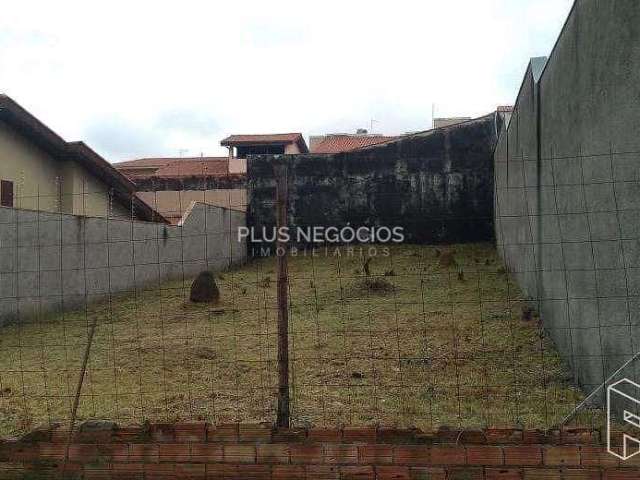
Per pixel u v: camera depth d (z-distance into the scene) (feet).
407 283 34.09
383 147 53.78
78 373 17.90
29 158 38.93
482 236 51.70
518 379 16.47
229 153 84.89
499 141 42.06
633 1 12.03
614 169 13.42
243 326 24.86
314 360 18.60
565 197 18.10
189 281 38.99
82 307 30.48
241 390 15.69
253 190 54.54
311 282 34.50
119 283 34.42
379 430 11.21
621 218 13.01
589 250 15.30
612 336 13.52
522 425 11.89
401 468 11.10
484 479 10.93
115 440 11.68
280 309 12.13
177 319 26.81
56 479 11.68
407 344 20.44
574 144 16.94
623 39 12.66
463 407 13.97
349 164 54.24
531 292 25.49
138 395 15.40
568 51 17.62
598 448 10.80
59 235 29.86
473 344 20.33
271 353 19.83
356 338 21.47
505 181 37.52
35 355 20.84
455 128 52.54
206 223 45.27
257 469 11.38
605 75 13.94
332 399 14.56
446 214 52.44
